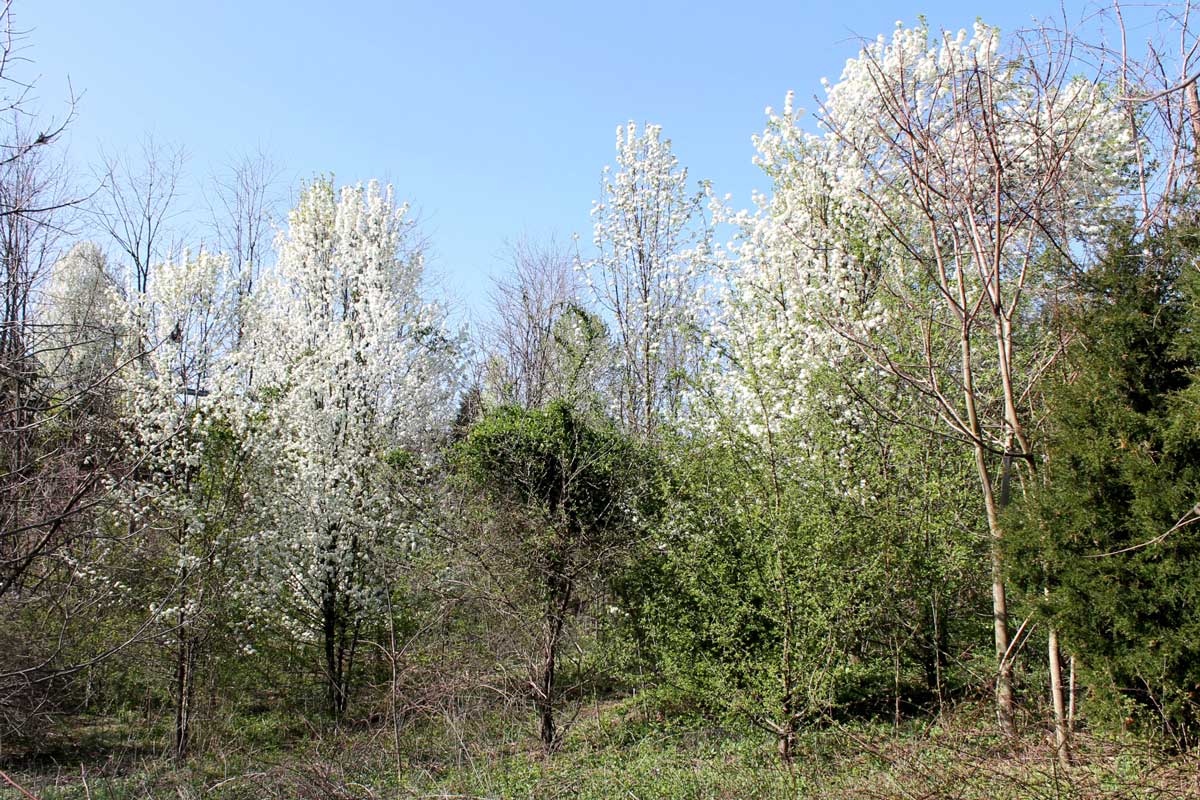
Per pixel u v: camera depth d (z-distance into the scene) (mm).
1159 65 7398
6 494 7875
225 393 12539
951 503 9906
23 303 7859
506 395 18859
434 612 11859
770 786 7582
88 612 11508
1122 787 5891
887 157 9375
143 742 11625
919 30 10438
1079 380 7352
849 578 9086
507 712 10492
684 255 17016
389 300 14852
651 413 15422
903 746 7465
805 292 11273
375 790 7961
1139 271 7215
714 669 9461
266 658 13781
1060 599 7008
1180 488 6320
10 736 10336
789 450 9781
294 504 13555
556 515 11023
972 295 10023
